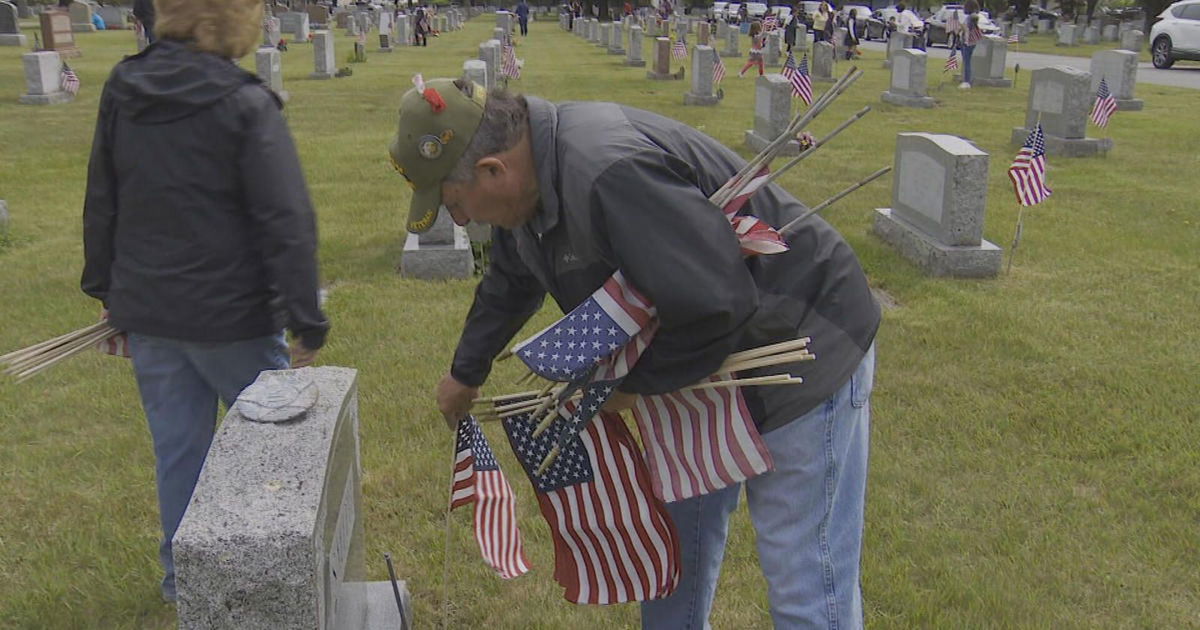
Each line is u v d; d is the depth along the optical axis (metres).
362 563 3.03
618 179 2.05
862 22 44.22
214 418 3.16
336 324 6.32
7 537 3.89
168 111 2.76
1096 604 3.58
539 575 3.71
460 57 28.14
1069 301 7.08
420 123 2.14
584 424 2.31
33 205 9.75
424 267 7.37
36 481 4.30
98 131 2.90
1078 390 5.43
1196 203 10.40
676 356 2.16
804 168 11.93
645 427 2.44
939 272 7.66
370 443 4.64
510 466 4.48
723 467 2.35
